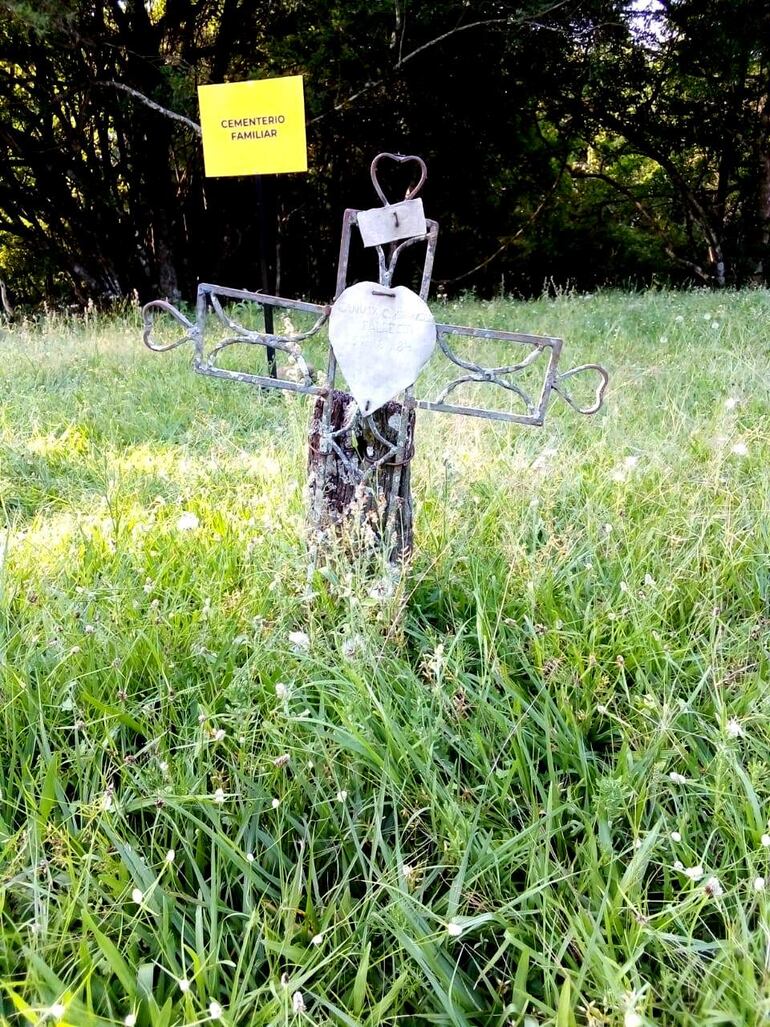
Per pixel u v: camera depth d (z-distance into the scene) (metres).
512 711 1.92
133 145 11.49
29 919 1.49
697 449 3.42
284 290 14.79
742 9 11.09
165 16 10.56
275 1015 1.31
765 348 5.15
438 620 2.46
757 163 13.37
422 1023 1.39
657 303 8.02
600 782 1.71
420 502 2.97
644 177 16.83
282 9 10.97
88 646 2.12
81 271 13.05
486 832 1.67
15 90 11.56
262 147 4.68
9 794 1.71
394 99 12.23
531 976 1.48
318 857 1.67
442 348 2.13
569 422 3.99
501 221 15.59
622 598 2.40
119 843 1.55
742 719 1.82
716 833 1.66
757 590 2.46
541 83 12.91
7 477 3.59
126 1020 1.22
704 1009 1.30
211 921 1.44
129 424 4.36
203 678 2.12
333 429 2.32
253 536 2.79
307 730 1.90
